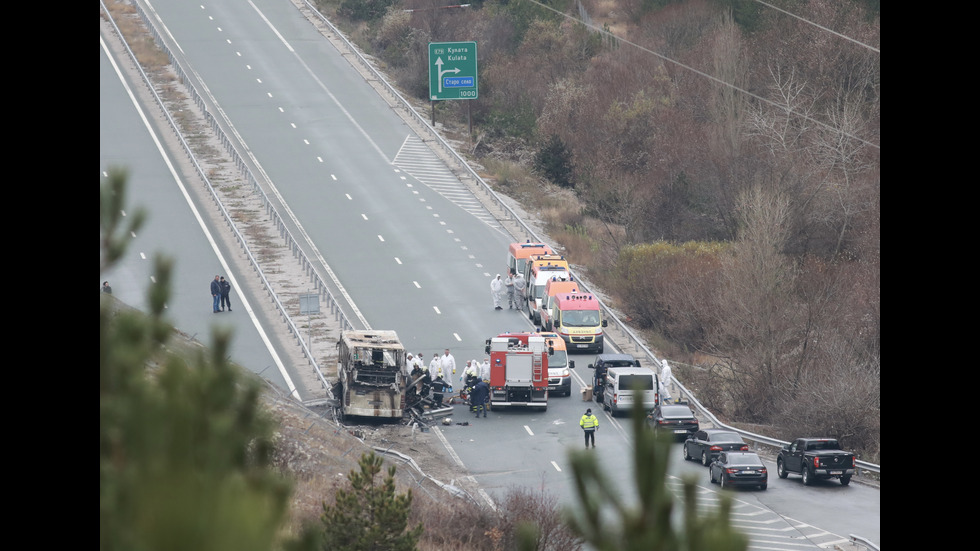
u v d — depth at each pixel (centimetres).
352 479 8750
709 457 17050
